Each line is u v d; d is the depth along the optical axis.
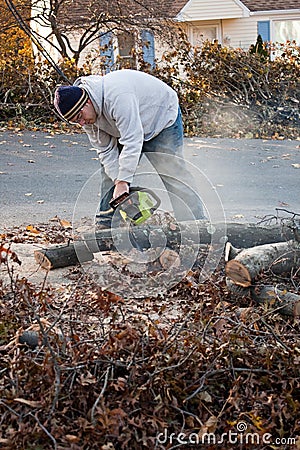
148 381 2.69
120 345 2.83
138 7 15.35
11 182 8.51
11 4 11.66
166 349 2.84
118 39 16.31
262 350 2.96
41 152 10.78
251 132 13.44
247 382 2.79
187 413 2.63
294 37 25.41
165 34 14.82
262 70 13.76
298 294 3.77
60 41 15.62
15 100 13.65
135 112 4.16
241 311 3.52
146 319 3.57
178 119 4.57
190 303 3.90
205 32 25.23
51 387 2.58
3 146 11.24
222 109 13.77
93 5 15.29
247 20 25.06
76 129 13.07
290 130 13.55
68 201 7.40
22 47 15.13
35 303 3.63
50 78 13.73
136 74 4.39
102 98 4.18
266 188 8.23
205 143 12.04
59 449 2.32
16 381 2.61
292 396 2.82
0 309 3.29
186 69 14.25
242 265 3.67
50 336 2.95
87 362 2.78
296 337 3.20
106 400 2.68
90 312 3.67
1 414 2.56
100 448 2.42
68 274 4.31
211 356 2.94
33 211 6.84
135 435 2.52
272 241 4.35
